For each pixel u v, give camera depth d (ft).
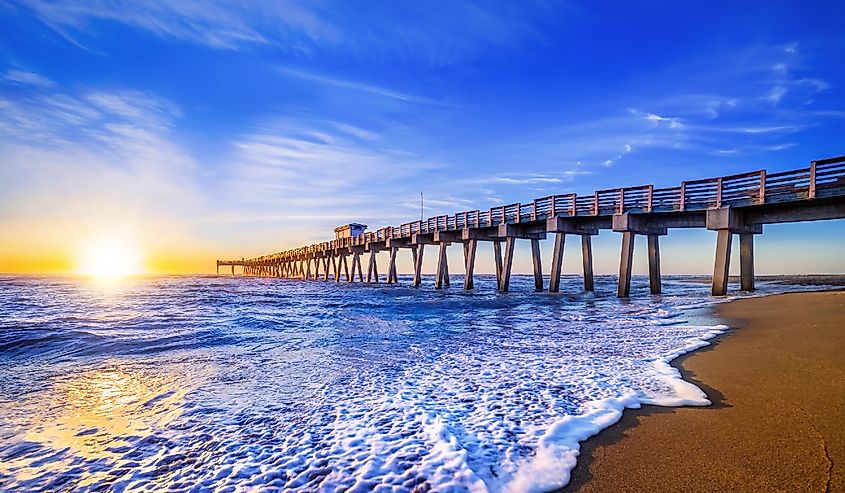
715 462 10.32
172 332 34.42
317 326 38.01
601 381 17.90
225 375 20.83
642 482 9.62
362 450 11.80
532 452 11.38
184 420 14.74
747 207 52.34
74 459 11.88
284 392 17.80
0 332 33.86
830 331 24.22
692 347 23.97
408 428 13.34
